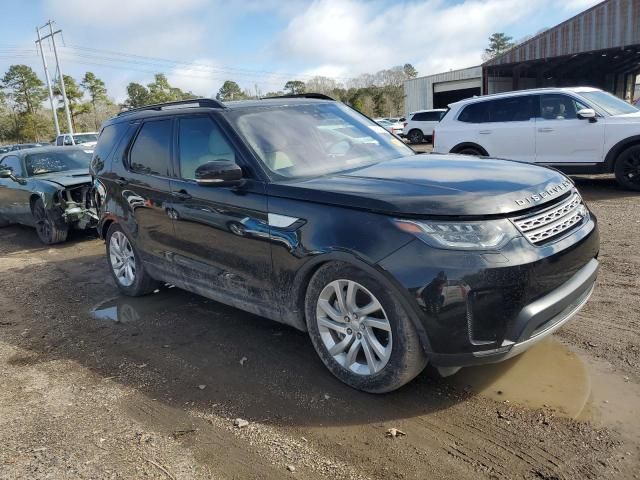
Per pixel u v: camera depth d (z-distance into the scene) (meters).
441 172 3.48
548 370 3.38
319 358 3.80
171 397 3.46
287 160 3.83
